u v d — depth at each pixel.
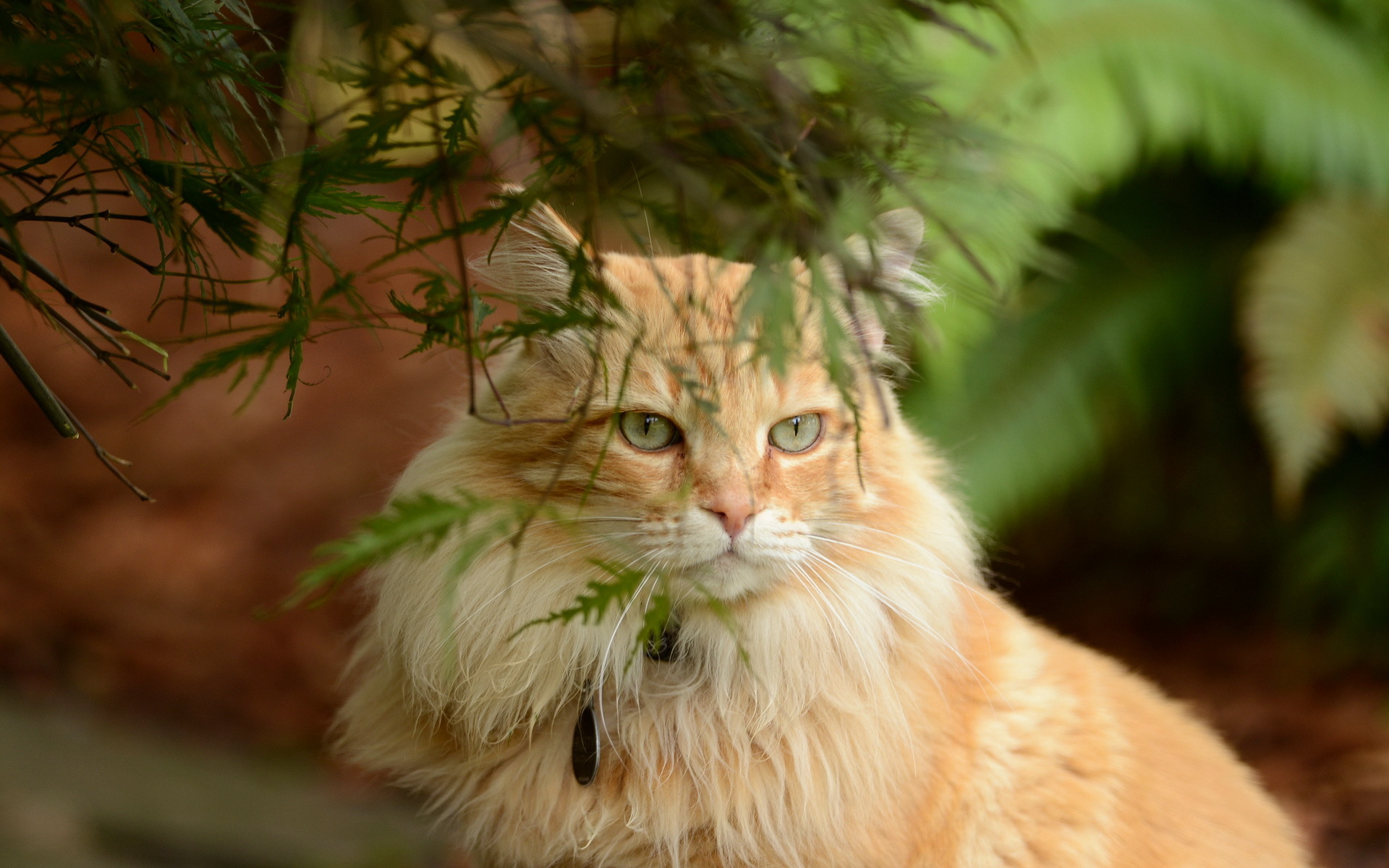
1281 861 0.90
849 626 0.86
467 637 0.85
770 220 0.71
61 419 0.76
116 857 1.03
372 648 0.89
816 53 0.71
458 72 0.70
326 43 0.72
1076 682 0.90
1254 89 1.10
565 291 0.84
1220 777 0.91
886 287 0.71
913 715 0.86
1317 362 1.05
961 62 1.02
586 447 0.85
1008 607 0.94
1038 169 1.02
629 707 0.86
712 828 0.85
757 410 0.85
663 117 0.71
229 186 0.75
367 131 0.71
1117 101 1.08
